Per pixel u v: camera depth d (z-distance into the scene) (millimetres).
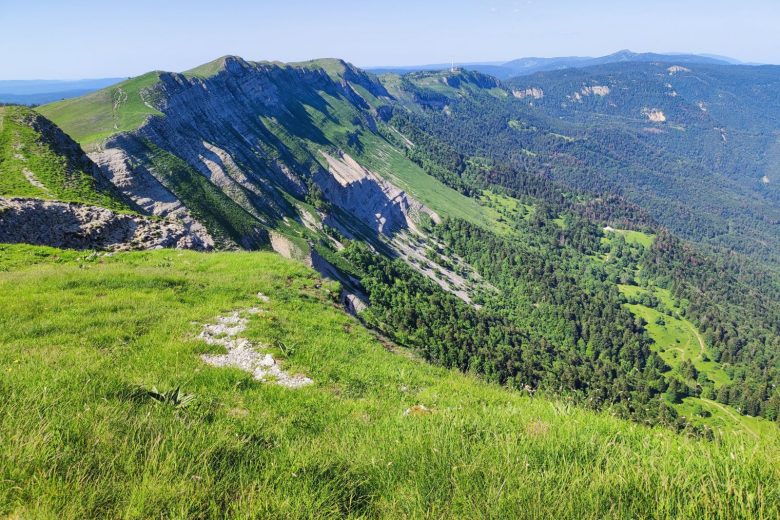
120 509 4898
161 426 6793
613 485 5035
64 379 8992
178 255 30109
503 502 4895
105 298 18359
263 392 11328
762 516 4312
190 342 14695
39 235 32375
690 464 5535
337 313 21422
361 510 5496
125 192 82438
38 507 4668
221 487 5488
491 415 8570
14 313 15602
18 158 50062
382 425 8641
